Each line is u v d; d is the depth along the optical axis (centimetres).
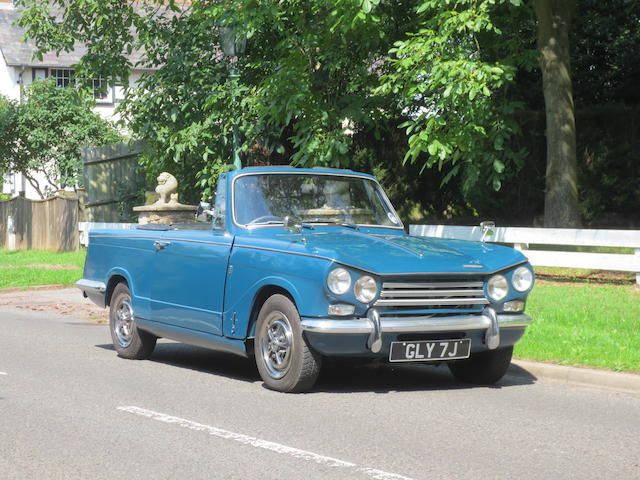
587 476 709
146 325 1264
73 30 3014
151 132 2948
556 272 2245
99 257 1373
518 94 2938
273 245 1048
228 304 1098
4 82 6225
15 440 824
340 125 2591
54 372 1195
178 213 2831
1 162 5138
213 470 722
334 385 1107
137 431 856
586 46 3098
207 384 1108
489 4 2130
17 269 2852
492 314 1041
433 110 2291
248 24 2350
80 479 701
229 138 2916
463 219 2975
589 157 2825
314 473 712
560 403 1002
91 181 3616
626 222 2798
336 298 980
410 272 995
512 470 724
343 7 2133
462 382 1141
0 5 7081
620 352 1227
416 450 785
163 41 2998
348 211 1198
